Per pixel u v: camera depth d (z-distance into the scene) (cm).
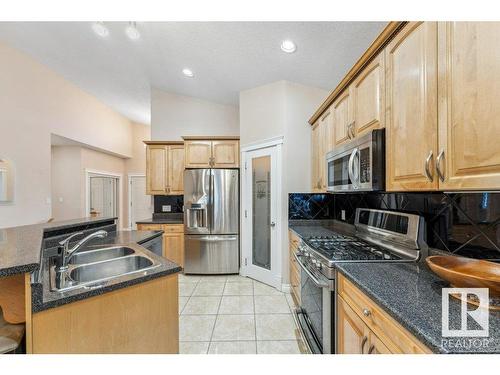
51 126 446
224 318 239
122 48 330
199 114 448
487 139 79
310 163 306
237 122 451
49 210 439
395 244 160
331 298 140
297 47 236
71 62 409
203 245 360
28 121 405
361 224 204
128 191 730
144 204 736
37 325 92
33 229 176
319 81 293
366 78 159
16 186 388
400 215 156
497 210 105
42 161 428
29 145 407
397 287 104
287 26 212
